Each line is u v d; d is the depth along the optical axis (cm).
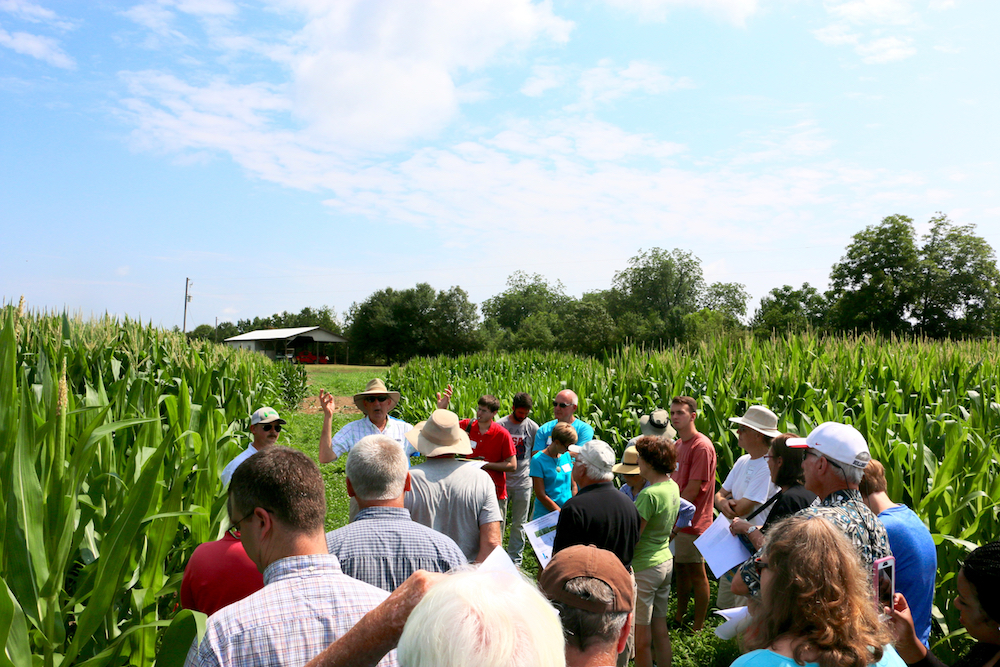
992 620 234
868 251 5938
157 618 337
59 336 895
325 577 175
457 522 367
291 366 2462
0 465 257
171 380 939
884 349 1081
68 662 251
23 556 247
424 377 2125
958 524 465
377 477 260
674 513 438
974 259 5662
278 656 159
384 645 120
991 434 627
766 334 5916
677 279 10269
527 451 716
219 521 395
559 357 2733
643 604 427
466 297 9119
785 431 624
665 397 893
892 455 513
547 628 106
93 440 288
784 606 176
